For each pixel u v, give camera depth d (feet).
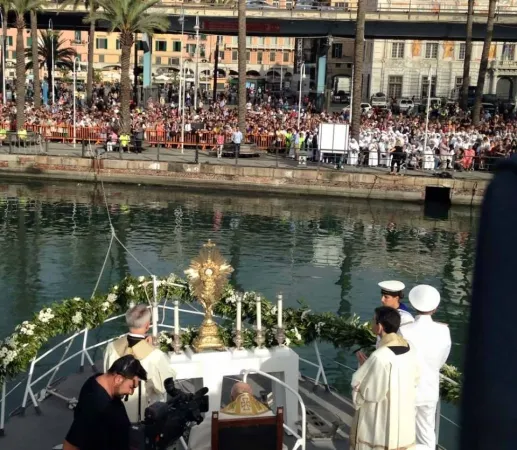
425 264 82.64
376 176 118.42
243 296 28.71
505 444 3.63
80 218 100.63
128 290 29.68
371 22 200.44
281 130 142.92
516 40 199.82
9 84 280.51
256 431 18.80
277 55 373.61
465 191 115.85
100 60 366.22
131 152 134.92
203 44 367.45
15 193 116.57
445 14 198.29
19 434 25.14
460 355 4.19
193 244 88.17
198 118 156.25
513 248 3.84
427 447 20.67
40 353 46.26
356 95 129.29
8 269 74.33
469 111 193.67
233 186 122.11
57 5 200.44
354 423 18.86
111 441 15.24
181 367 23.63
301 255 84.74
